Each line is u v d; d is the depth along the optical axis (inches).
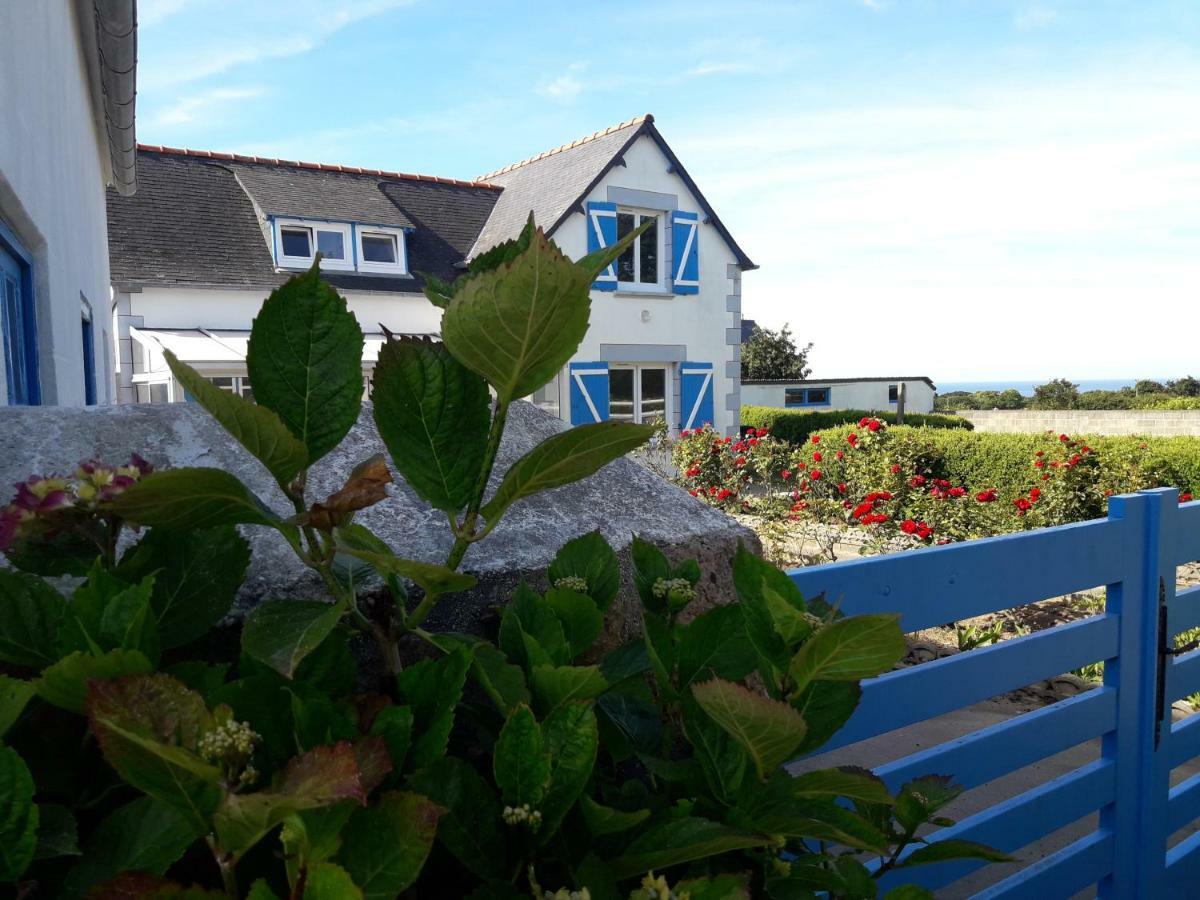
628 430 22.7
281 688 23.2
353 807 19.3
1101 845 86.2
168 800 17.5
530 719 24.0
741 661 32.6
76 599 23.3
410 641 37.0
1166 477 347.9
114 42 196.7
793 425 831.7
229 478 21.8
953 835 72.0
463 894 26.5
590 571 36.8
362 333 24.6
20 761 18.6
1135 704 87.6
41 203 134.7
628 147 594.9
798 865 31.9
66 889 19.8
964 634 201.3
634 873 24.6
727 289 653.3
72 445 39.0
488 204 688.4
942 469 443.2
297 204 587.8
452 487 25.6
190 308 538.9
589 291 21.2
